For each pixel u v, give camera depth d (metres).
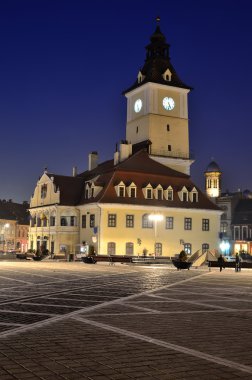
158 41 87.19
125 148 76.06
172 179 73.88
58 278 29.52
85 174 84.38
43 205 77.94
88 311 15.02
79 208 72.88
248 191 121.75
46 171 79.62
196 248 72.31
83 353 9.36
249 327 12.83
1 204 126.06
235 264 46.31
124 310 15.45
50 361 8.71
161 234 69.88
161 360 8.95
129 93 88.69
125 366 8.48
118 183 68.19
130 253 67.50
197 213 73.00
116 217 67.19
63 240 72.94
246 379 7.91
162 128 83.31
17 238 125.00
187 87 85.81
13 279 27.86
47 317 13.64
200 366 8.61
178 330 12.12
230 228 105.94
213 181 118.38
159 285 25.73
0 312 14.46
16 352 9.32
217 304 17.72
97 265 50.53
